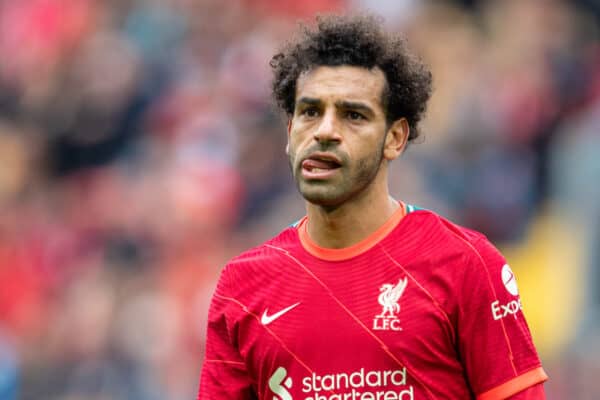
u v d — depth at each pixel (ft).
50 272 153.69
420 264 48.37
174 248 147.02
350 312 48.19
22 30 179.83
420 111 50.26
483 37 157.99
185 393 131.85
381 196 49.29
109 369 136.56
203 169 151.23
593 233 128.77
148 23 174.09
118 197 156.25
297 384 48.55
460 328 47.93
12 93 175.32
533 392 48.14
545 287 128.47
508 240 135.33
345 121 47.80
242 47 165.48
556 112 146.00
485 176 138.51
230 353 50.90
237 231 147.43
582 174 134.51
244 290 50.19
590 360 118.01
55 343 141.49
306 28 49.75
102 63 168.96
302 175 47.91
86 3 179.01
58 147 166.81
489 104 144.87
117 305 141.18
